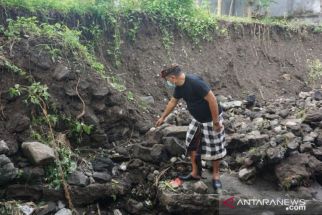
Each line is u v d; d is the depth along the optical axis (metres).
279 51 9.35
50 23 6.22
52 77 5.22
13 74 5.00
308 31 10.34
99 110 5.33
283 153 4.86
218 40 8.49
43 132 4.82
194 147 4.56
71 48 5.64
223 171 5.15
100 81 5.54
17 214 4.00
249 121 6.24
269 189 4.79
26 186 4.30
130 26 7.27
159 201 4.56
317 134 5.47
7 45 5.23
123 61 6.91
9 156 4.44
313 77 9.11
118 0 7.25
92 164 4.83
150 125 5.73
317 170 4.89
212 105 4.19
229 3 12.52
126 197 4.72
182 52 7.79
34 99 4.85
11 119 4.68
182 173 4.89
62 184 4.38
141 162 4.99
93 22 6.75
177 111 6.52
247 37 9.08
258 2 10.87
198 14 8.50
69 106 5.16
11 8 5.80
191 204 4.41
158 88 6.95
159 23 7.71
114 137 5.41
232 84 8.01
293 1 12.19
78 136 5.08
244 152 5.34
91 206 4.49
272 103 7.43
